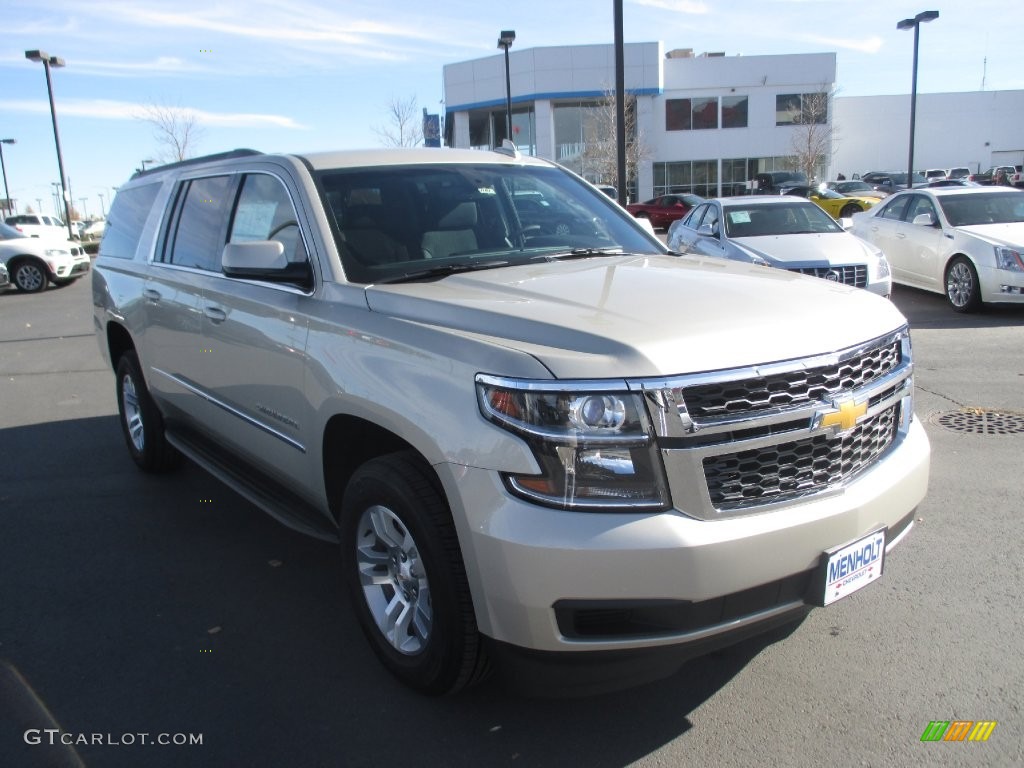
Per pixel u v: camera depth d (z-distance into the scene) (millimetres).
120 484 5395
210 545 4414
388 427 2785
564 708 2926
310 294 3410
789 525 2467
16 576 4074
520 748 2727
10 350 10875
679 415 2342
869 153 55000
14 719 2939
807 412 2525
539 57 43750
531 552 2320
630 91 45344
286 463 3621
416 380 2699
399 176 3889
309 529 3498
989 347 8609
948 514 4434
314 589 3900
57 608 3748
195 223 4574
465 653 2643
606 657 2404
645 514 2342
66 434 6605
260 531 4590
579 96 44312
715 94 46781
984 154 54969
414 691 3004
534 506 2355
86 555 4305
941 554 3969
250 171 4105
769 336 2547
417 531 2682
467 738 2781
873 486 2732
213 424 4340
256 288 3748
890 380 2863
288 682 3135
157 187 5270
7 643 3457
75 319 13789
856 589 2680
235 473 4219
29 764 2701
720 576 2363
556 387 2342
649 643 2385
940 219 11352
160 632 3527
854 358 2672
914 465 2930
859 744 2684
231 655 3334
